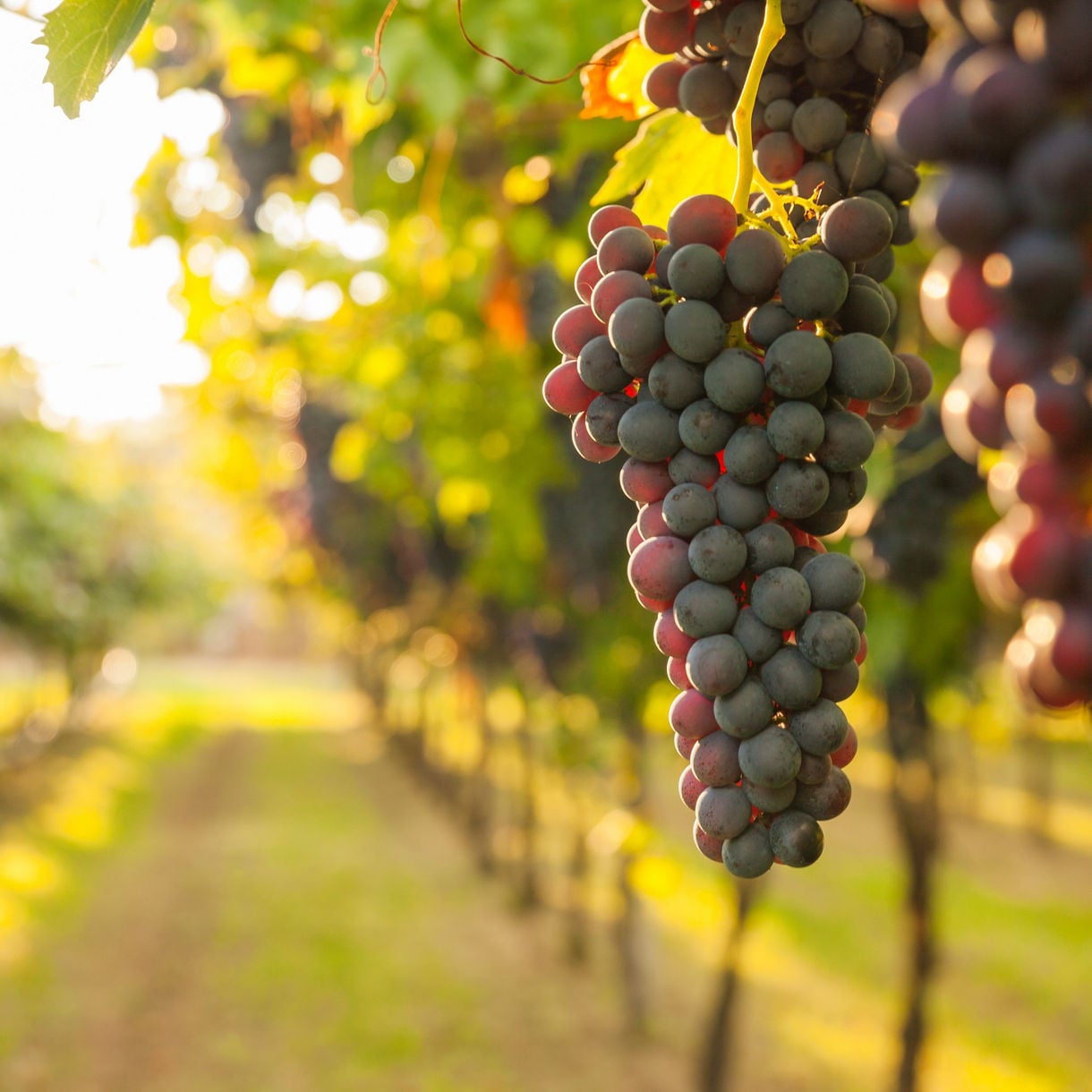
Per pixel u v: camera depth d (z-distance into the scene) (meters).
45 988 7.97
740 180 0.91
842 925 9.72
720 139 1.20
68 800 15.71
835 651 0.80
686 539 0.89
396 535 11.55
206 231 4.18
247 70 2.87
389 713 24.86
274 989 8.26
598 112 1.31
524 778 10.78
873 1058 6.82
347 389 5.68
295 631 53.94
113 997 7.96
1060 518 0.55
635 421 0.89
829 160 1.01
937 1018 7.57
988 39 0.48
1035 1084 6.44
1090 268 0.47
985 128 0.46
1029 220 0.47
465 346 4.76
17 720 23.50
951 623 3.42
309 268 4.54
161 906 10.55
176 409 7.92
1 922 9.17
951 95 0.48
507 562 6.66
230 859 12.80
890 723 5.09
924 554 2.33
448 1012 7.82
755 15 0.99
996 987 8.22
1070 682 0.55
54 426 12.55
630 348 0.86
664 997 8.06
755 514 0.86
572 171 3.04
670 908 9.91
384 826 15.50
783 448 0.82
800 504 0.83
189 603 28.73
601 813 9.08
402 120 2.95
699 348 0.83
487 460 5.16
